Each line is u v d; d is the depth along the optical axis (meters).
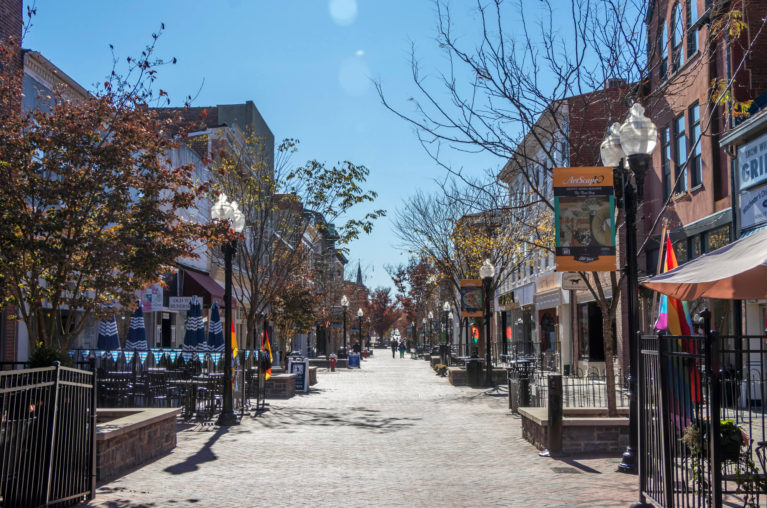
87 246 11.16
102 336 19.39
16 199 10.75
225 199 16.12
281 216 26.83
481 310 30.92
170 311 27.55
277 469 10.54
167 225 11.88
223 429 15.41
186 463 11.03
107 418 11.77
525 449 12.38
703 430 6.42
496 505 8.02
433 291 59.94
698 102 20.03
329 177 23.50
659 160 23.30
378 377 36.78
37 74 18.12
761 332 17.48
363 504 8.19
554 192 10.86
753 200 17.16
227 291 16.41
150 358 19.72
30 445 7.36
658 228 23.23
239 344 37.97
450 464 10.95
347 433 14.70
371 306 99.00
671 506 6.56
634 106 9.77
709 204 19.62
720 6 15.84
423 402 22.12
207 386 17.80
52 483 7.61
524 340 45.12
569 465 10.65
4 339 17.16
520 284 46.34
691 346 7.11
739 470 7.04
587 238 10.78
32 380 7.37
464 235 33.78
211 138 29.81
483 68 14.16
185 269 28.16
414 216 36.28
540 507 7.84
